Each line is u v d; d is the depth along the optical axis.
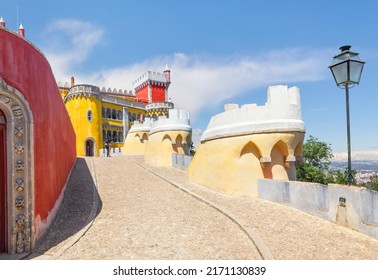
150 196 12.60
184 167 20.11
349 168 8.87
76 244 7.38
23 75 7.08
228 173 12.91
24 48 7.23
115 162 23.64
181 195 12.91
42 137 7.98
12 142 6.74
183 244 7.62
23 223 6.78
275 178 12.56
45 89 8.71
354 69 8.28
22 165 6.82
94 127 41.03
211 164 14.02
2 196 6.78
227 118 13.36
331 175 32.19
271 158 12.59
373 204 8.16
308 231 8.59
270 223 9.19
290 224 9.14
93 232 8.27
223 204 11.17
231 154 12.91
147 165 22.70
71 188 13.19
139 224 9.05
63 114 14.02
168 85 59.50
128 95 55.81
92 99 41.28
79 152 39.84
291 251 7.18
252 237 7.92
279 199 11.43
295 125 12.20
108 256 6.77
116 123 46.44
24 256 6.46
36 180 7.24
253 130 12.38
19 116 6.86
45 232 7.82
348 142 8.67
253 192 12.45
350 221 8.81
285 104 12.30
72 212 9.90
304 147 33.56
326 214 9.59
